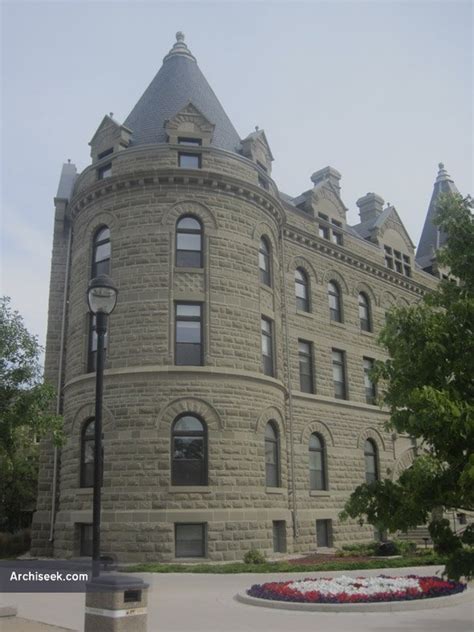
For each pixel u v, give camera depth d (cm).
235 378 2464
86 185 2817
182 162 2703
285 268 3108
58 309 2989
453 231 1134
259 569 1980
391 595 1373
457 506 903
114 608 930
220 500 2312
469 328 1001
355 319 3450
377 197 4291
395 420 980
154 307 2473
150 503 2273
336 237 3519
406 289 3891
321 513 2872
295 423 2911
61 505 2533
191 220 2625
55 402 2805
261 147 3011
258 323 2634
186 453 2359
